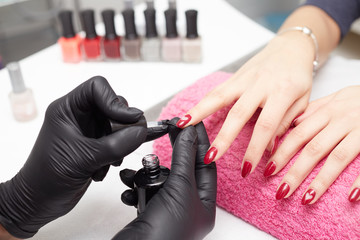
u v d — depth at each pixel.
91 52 0.78
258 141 0.40
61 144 0.36
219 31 0.87
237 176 0.41
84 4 1.05
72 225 0.43
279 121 0.41
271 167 0.39
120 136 0.35
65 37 0.78
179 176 0.35
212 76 0.53
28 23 0.95
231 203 0.43
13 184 0.39
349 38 1.29
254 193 0.40
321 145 0.39
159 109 0.64
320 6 0.70
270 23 1.27
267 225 0.40
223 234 0.41
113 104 0.35
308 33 0.62
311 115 0.42
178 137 0.39
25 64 0.80
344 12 0.71
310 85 0.47
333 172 0.37
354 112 0.41
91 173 0.37
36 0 0.94
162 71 0.75
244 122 0.41
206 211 0.37
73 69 0.77
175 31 0.77
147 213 0.33
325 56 0.68
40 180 0.37
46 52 0.84
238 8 1.24
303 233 0.38
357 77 0.65
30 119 0.65
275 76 0.46
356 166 0.38
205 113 0.42
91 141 0.35
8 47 0.93
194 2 0.97
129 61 0.79
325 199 0.36
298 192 0.38
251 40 0.83
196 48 0.75
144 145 0.55
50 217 0.39
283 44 0.55
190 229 0.34
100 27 0.89
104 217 0.44
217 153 0.39
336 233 0.35
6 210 0.39
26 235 0.40
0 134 0.62
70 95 0.37
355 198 0.35
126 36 0.77
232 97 0.45
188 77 0.73
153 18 0.76
